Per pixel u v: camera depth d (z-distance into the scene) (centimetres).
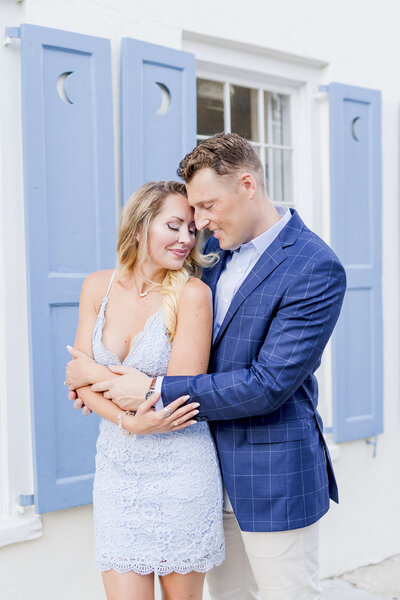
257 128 338
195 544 184
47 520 262
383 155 363
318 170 348
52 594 264
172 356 185
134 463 184
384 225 365
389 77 364
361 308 350
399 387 368
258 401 177
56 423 258
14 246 255
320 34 336
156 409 179
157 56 277
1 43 252
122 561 181
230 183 183
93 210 265
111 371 186
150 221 187
